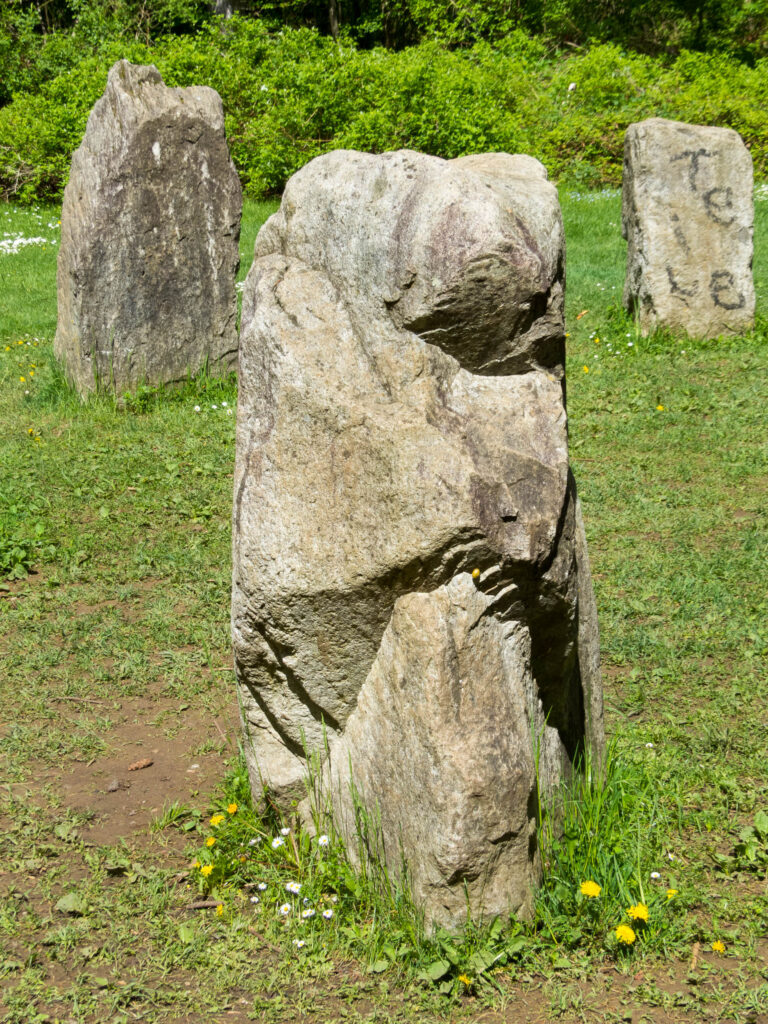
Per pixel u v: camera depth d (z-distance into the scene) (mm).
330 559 2941
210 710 4430
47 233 14641
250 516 3105
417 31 28250
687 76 22969
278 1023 2746
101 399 8219
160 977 2908
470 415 2887
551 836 3102
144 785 3887
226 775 3844
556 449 2918
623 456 7414
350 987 2840
